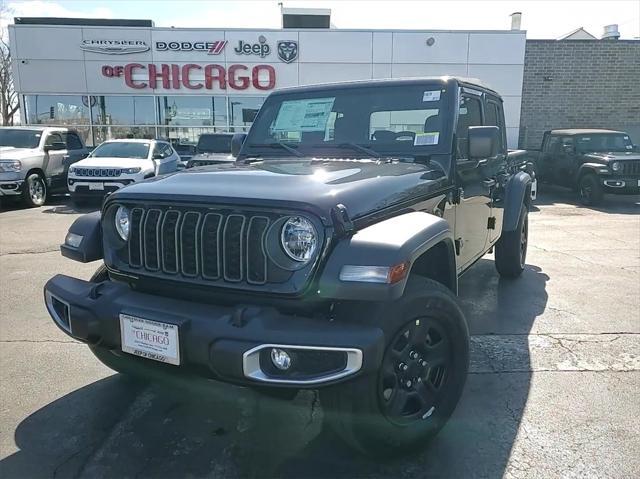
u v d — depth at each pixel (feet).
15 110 118.21
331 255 7.32
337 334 6.95
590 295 17.84
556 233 30.45
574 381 11.50
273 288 7.50
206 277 8.00
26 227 32.63
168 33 55.26
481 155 11.28
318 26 61.46
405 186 9.42
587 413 10.15
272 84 55.67
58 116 57.26
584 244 27.12
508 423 9.81
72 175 40.91
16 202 43.83
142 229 8.61
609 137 46.09
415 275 8.85
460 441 9.27
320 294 7.24
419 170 10.55
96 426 9.84
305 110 13.07
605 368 12.16
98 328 8.38
